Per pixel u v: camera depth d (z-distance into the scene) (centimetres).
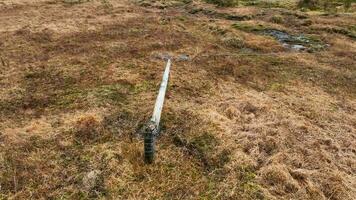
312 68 1495
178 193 771
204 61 1495
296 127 1005
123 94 1156
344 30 2053
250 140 923
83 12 2245
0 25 1903
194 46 1677
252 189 777
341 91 1304
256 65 1488
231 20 2297
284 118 1045
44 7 2350
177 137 938
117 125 988
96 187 777
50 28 1845
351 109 1173
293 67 1495
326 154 905
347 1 2888
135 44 1647
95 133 945
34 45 1595
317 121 1074
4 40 1641
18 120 1010
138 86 1212
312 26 2136
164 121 1002
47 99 1123
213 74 1362
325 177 826
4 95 1141
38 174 805
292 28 2128
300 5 2756
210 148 898
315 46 1816
